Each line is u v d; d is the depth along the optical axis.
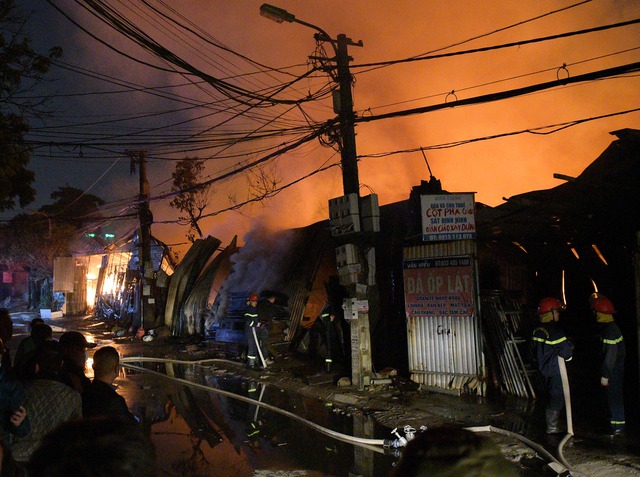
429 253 10.58
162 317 23.52
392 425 8.51
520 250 12.77
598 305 7.52
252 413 9.73
